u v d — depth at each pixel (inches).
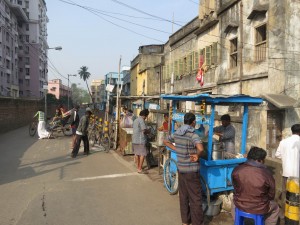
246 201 150.6
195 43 710.5
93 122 605.9
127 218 205.3
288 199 155.7
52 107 1732.3
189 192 188.7
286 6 400.8
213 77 606.2
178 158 193.3
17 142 551.2
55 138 613.6
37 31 2746.1
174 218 206.4
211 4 625.9
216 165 217.0
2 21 1937.7
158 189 268.1
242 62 494.3
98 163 371.6
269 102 388.2
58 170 333.1
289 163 211.8
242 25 493.7
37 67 2711.6
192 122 197.8
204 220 204.4
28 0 2765.7
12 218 203.0
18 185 275.6
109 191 261.3
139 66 1273.4
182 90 796.6
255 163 154.3
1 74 1927.9
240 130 464.1
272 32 418.0
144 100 593.0
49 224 194.5
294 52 402.9
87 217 206.1
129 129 440.8
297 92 403.9
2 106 718.5
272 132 415.2
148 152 352.2
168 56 932.6
